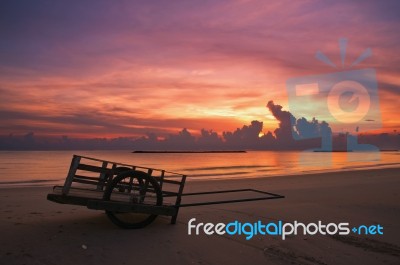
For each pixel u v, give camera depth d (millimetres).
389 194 10305
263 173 25281
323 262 4227
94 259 3994
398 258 4441
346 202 8695
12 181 19172
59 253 4141
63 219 5965
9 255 4004
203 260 4145
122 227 5309
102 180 5840
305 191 11109
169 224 5781
